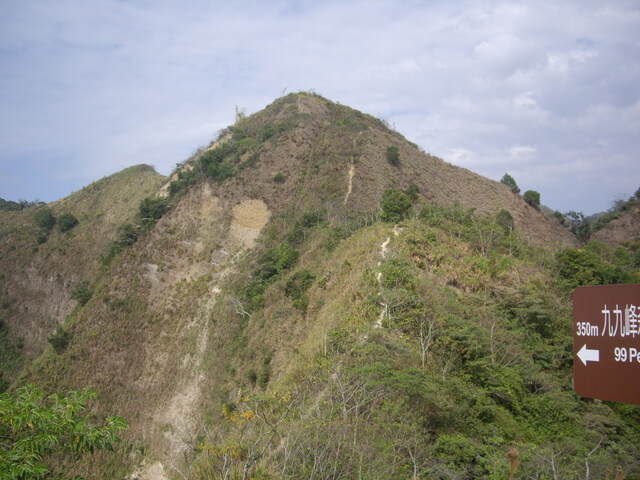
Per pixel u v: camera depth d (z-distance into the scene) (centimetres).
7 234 8200
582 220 7712
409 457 1520
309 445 1309
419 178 6950
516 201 7619
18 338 7038
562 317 3117
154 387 4672
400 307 2648
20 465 669
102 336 5162
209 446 1245
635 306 527
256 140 7781
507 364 2498
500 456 1532
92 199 9250
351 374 1817
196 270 5944
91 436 777
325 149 7175
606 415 2241
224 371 4172
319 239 5119
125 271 5947
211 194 6756
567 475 1480
